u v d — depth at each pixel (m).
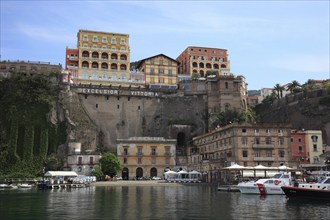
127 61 151.88
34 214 35.28
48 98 121.69
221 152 101.62
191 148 120.81
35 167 112.44
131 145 112.88
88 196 55.94
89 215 34.38
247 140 94.12
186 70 171.75
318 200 49.19
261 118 148.25
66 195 58.44
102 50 149.75
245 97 148.12
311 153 106.62
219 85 141.12
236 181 82.75
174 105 139.75
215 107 140.62
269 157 94.06
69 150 115.75
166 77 149.25
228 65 173.75
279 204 44.41
